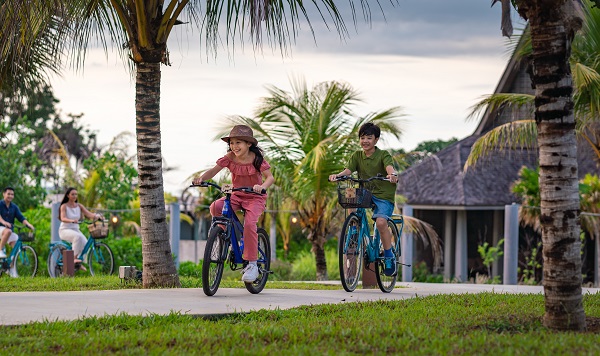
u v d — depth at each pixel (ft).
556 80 24.73
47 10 40.45
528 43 67.05
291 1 39.70
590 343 22.41
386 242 36.14
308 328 24.53
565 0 24.63
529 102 72.13
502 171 94.12
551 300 25.20
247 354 20.94
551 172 24.95
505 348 21.67
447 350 21.48
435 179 94.58
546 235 25.22
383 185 36.04
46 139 119.03
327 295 34.32
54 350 21.42
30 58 52.60
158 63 42.39
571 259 24.97
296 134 71.51
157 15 41.55
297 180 69.21
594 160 82.12
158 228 42.47
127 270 45.62
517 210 59.57
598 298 34.60
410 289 41.34
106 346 21.81
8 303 28.78
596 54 67.31
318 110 69.82
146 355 20.93
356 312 28.45
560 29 24.70
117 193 90.79
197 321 25.85
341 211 70.28
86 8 40.75
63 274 59.21
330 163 68.18
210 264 32.58
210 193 110.11
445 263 95.09
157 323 25.27
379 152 35.70
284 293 34.88
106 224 61.93
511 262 59.16
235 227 33.22
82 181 98.12
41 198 95.55
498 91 95.50
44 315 26.18
